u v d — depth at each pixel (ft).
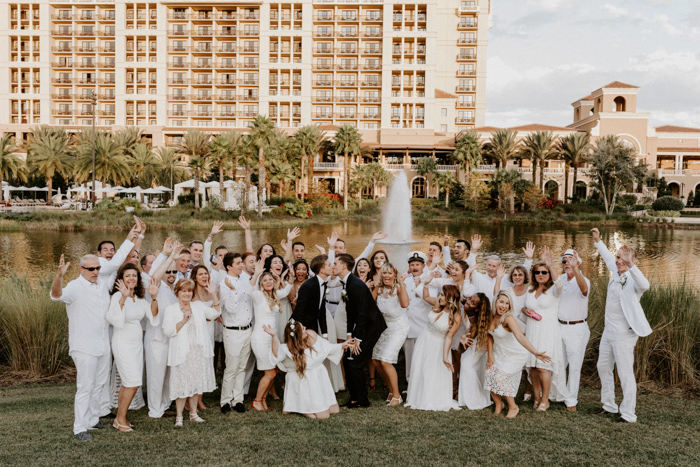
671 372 20.25
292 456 13.39
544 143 168.66
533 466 12.91
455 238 101.55
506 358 16.72
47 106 218.38
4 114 218.38
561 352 17.47
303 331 16.69
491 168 199.52
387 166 210.79
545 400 17.21
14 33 217.36
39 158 146.20
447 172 179.11
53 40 220.64
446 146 213.46
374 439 14.57
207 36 219.61
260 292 17.42
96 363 15.15
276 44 224.74
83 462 12.98
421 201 185.98
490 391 17.03
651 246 89.15
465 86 238.89
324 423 15.93
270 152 138.10
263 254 21.75
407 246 86.22
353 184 178.19
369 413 16.99
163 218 113.70
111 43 222.28
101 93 223.71
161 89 218.38
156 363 16.42
